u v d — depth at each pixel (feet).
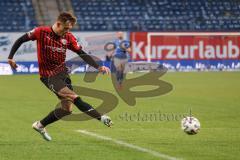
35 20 356.79
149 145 94.63
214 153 87.20
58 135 106.01
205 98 182.70
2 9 356.79
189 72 319.47
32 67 310.65
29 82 251.80
